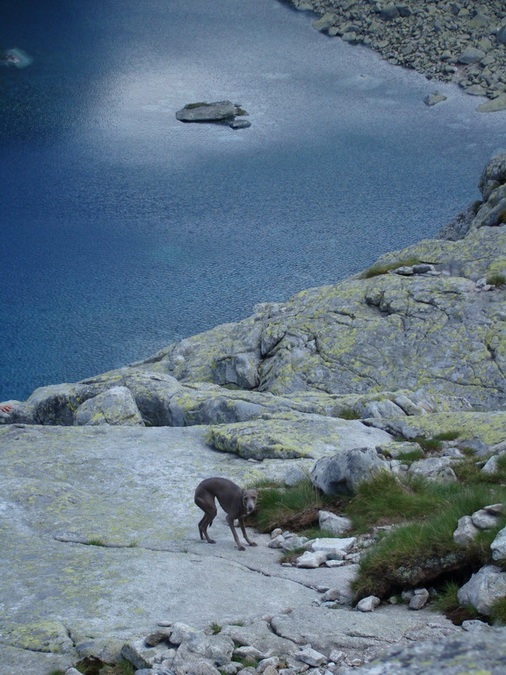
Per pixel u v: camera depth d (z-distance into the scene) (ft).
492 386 84.64
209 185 312.91
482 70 404.57
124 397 77.10
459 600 28.55
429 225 272.51
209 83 414.00
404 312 99.19
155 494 48.39
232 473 51.67
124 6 513.45
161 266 252.01
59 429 63.05
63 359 199.52
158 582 33.30
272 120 373.81
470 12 450.71
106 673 25.89
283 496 45.88
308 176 318.65
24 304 230.27
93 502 46.91
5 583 33.88
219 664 25.38
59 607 30.89
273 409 70.44
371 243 262.06
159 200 301.63
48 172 325.83
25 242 270.05
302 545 38.70
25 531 42.04
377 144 346.95
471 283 102.47
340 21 479.41
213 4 521.24
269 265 249.96
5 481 48.21
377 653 25.03
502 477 45.14
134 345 205.36
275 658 25.23
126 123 371.35
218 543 40.11
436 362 89.86
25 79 414.21
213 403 73.87
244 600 31.45
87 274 248.32
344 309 104.22
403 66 428.56
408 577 30.71
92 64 434.30
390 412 66.95
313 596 31.99
